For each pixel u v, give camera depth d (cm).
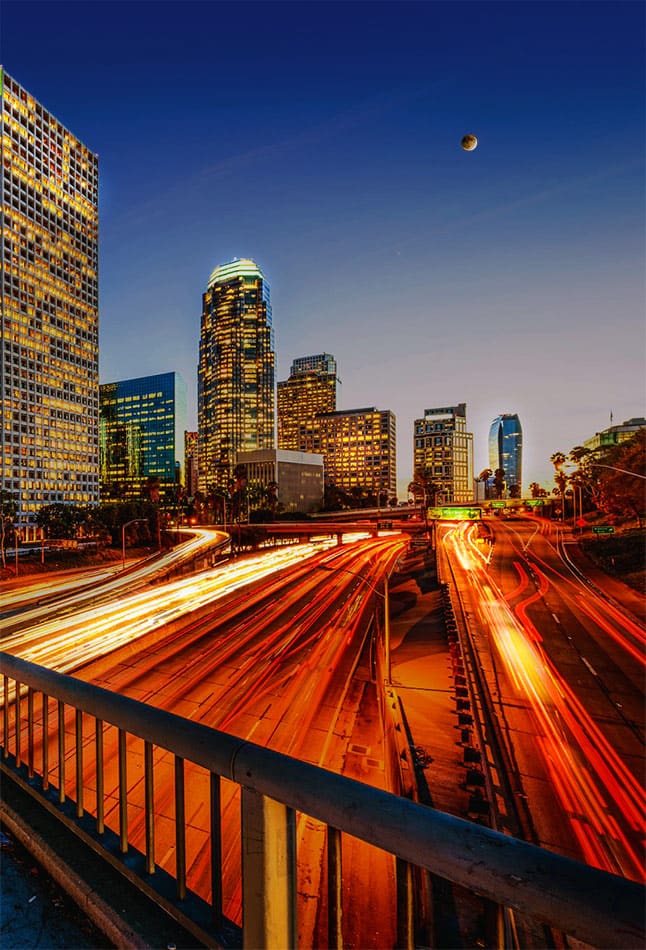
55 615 3875
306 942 1001
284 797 152
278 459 18012
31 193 12294
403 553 8544
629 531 7062
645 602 4166
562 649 3081
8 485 11169
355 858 1327
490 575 5447
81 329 13612
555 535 8800
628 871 1345
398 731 2094
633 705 2331
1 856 232
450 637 3253
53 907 201
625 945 95
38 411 12069
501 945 123
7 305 11462
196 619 3912
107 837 220
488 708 2312
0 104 11625
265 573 6338
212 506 15638
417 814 134
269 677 2719
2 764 278
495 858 118
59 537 8244
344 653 3177
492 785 1720
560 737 2048
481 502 14012
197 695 2450
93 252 14225
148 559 7838
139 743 1764
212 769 172
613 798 1648
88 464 13500
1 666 287
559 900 105
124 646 3102
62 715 246
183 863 188
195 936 172
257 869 162
